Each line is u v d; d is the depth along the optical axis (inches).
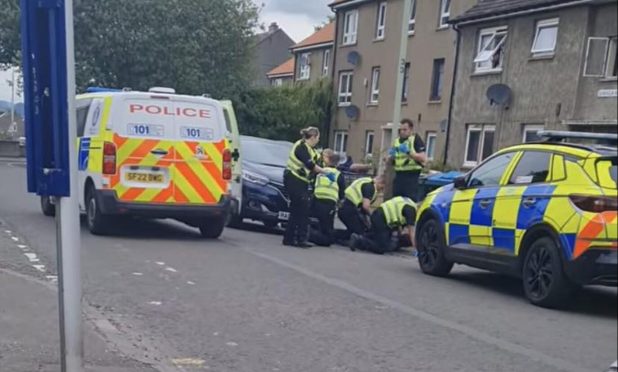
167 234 462.9
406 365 209.5
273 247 437.4
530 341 241.8
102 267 328.2
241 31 1569.9
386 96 1295.5
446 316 273.3
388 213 460.8
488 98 925.2
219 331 236.2
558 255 288.8
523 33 899.4
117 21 1443.2
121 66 1472.7
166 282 305.1
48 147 132.3
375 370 203.8
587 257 277.9
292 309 270.7
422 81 1181.7
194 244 421.1
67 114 131.5
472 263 342.3
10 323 224.2
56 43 129.2
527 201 309.6
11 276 291.1
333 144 1466.5
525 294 309.9
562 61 832.3
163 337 226.2
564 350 232.1
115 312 252.2
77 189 138.4
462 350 227.0
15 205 585.6
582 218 280.4
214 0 1536.7
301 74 1776.6
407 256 455.2
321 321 255.1
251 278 324.2
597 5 795.4
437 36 1151.0
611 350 234.1
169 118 422.9
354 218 474.3
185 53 1488.7
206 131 430.9
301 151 445.4
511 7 906.1
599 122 772.0
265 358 210.2
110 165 410.0
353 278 343.3
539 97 864.9
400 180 483.5
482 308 291.9
